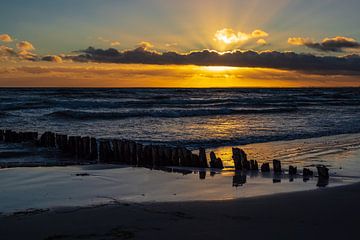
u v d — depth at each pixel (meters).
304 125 27.45
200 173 11.80
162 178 11.12
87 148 15.73
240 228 6.23
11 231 6.48
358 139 19.89
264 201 8.00
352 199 7.99
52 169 12.80
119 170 12.59
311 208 7.34
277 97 83.50
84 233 6.30
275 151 15.93
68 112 34.59
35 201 8.58
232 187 9.73
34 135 19.88
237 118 33.78
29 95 70.06
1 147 18.39
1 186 10.19
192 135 21.69
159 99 65.31
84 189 9.80
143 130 24.17
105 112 35.53
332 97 85.50
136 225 6.59
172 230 6.25
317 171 11.50
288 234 5.91
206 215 7.05
